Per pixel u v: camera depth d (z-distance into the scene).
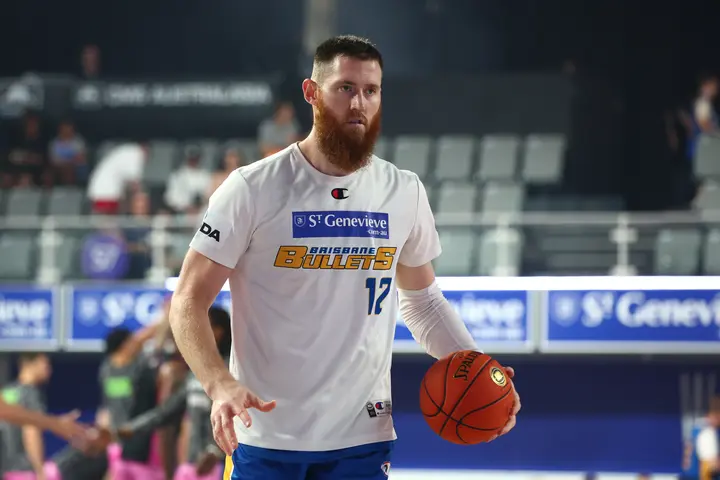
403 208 9.60
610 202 40.84
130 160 37.50
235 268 9.35
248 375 9.32
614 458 31.69
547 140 40.31
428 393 9.94
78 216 37.81
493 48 49.16
